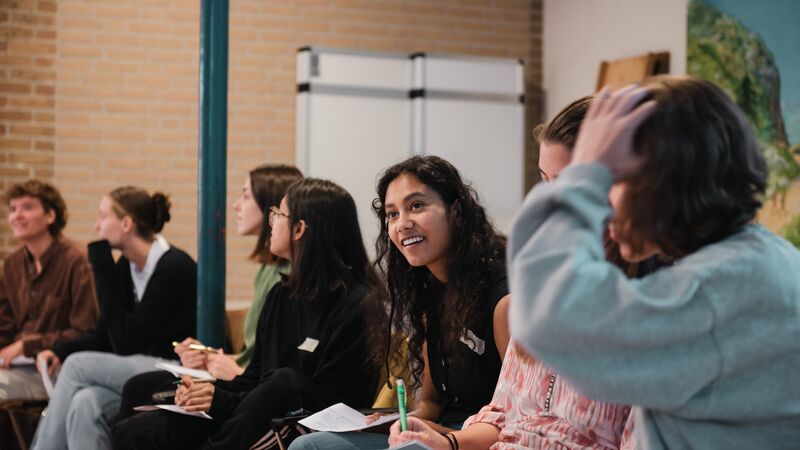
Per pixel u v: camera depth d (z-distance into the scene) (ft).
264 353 12.17
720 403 4.77
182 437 11.75
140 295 16.58
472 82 25.14
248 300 26.14
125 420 12.17
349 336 11.21
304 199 11.60
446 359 9.43
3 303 19.08
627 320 4.46
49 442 14.80
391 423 9.27
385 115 24.72
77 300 18.24
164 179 25.85
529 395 7.50
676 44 22.77
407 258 9.34
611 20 25.14
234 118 25.89
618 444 6.89
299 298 11.54
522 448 7.11
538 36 28.35
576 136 7.23
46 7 24.97
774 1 20.17
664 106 4.74
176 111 25.94
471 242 9.20
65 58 25.13
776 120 20.13
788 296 4.75
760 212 20.40
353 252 11.79
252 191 14.24
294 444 8.93
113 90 25.48
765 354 4.72
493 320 9.00
